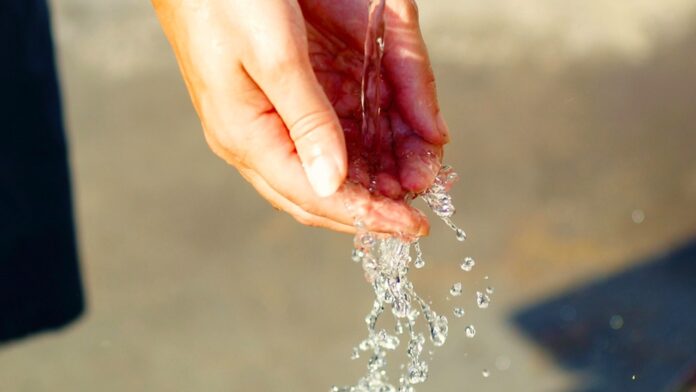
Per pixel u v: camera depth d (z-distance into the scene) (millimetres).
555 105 1372
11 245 882
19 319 900
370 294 1040
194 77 687
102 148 1284
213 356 984
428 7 1579
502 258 1098
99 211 1175
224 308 1030
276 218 1160
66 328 1011
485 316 1016
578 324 1010
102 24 1516
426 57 707
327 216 679
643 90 1412
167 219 1162
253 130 680
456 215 1164
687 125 1327
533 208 1181
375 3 680
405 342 988
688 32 1521
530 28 1537
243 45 657
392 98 706
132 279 1073
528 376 962
